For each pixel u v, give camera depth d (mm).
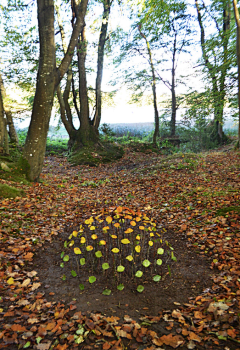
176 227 4414
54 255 3545
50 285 2762
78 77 16594
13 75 13867
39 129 7719
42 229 4348
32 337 1935
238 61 5855
